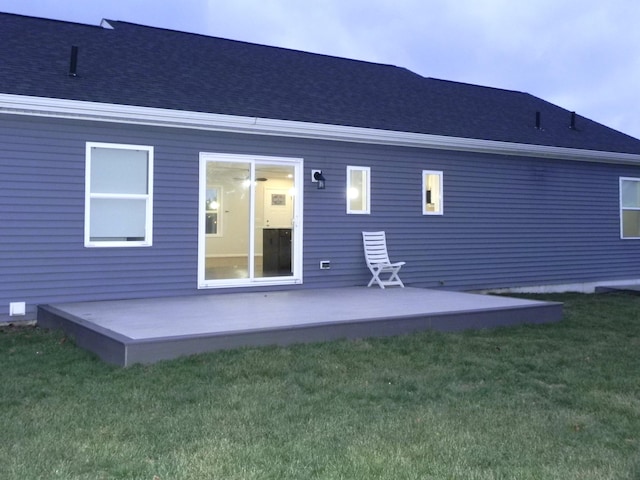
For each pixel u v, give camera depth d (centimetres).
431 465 303
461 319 679
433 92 1285
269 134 864
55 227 727
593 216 1217
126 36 1045
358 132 900
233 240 1261
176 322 592
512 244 1113
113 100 735
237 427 354
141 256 784
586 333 680
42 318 698
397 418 376
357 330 607
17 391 423
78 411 379
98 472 288
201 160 823
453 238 1046
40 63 803
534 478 290
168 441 329
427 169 1018
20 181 707
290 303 746
